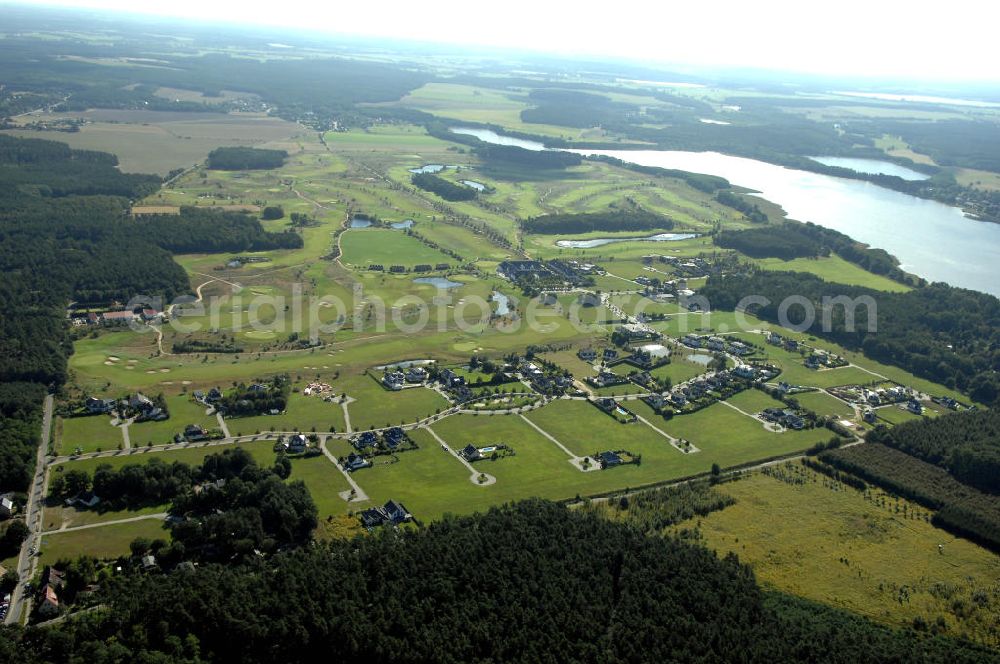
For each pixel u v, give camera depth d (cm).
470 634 19150
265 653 18950
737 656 19100
